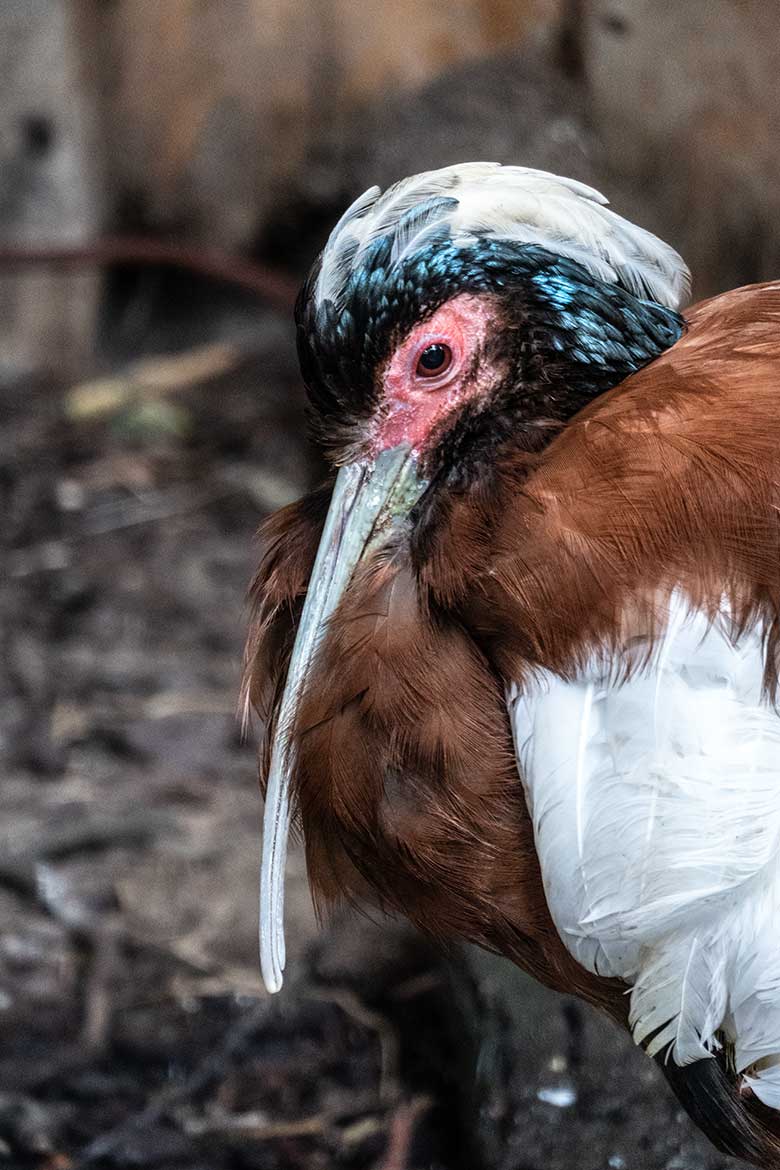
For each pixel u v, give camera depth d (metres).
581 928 4.98
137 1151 7.13
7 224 14.06
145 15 14.08
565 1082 6.58
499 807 5.19
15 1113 7.33
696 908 4.82
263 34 13.84
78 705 10.22
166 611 11.18
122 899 8.60
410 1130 7.18
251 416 13.73
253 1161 7.09
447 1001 7.57
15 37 13.52
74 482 12.77
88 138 14.06
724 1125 5.22
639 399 5.09
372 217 5.25
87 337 14.55
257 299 14.99
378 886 5.56
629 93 10.84
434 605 5.20
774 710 4.80
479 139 11.30
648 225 10.77
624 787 4.82
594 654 4.88
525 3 12.51
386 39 13.42
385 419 5.36
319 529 5.67
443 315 5.24
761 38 10.05
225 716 10.12
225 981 8.10
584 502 4.95
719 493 4.85
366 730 5.24
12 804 9.30
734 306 5.48
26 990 8.08
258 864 8.81
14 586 11.45
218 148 14.32
